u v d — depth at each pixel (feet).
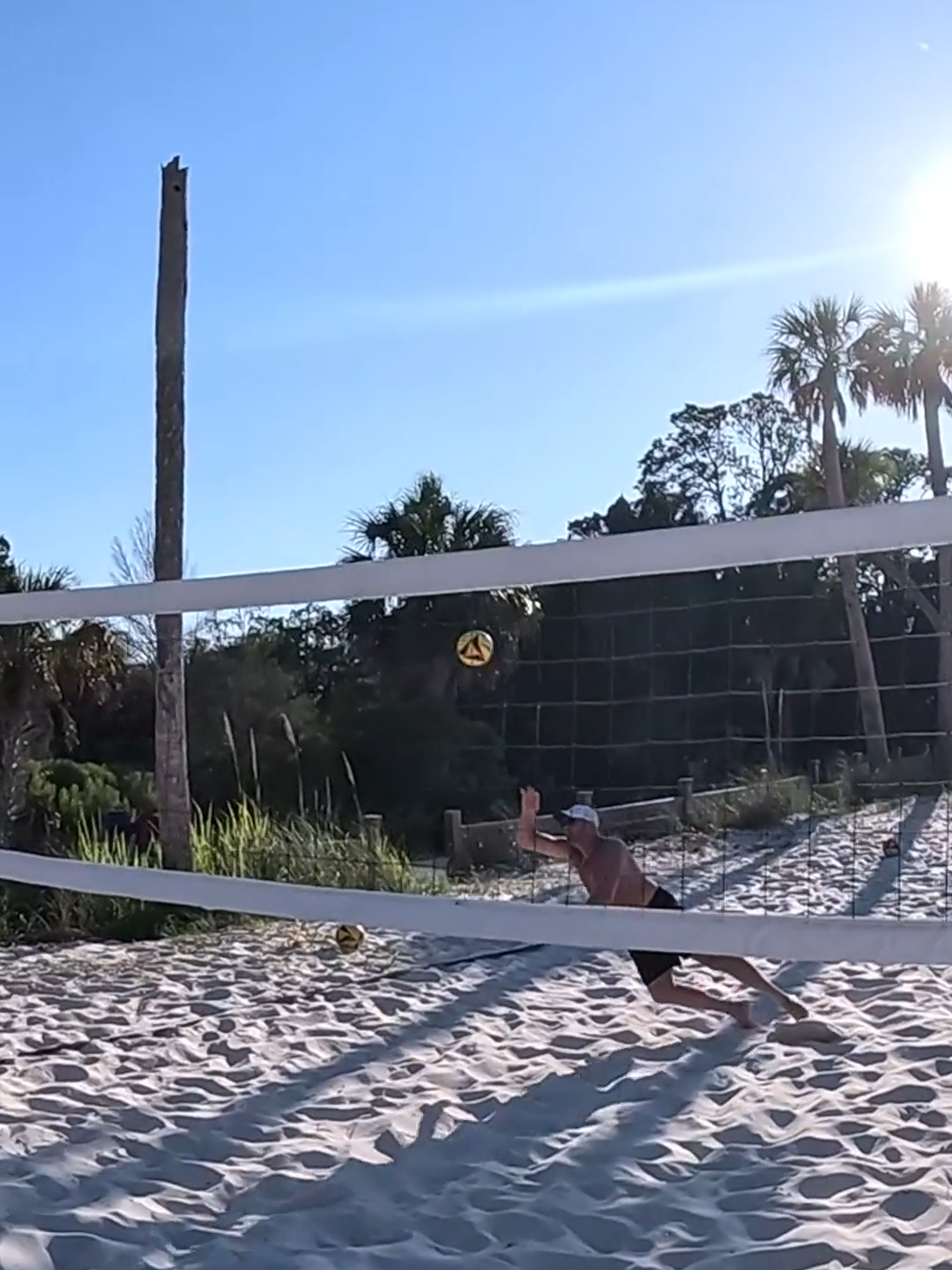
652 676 62.95
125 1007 23.11
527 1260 11.23
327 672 58.75
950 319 92.17
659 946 10.55
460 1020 21.29
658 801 52.80
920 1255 10.91
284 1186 13.21
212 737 54.85
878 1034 18.98
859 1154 13.71
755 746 67.26
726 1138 14.55
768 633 81.05
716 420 129.29
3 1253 11.18
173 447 37.24
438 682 56.34
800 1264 10.95
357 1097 16.61
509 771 57.57
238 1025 21.29
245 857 36.40
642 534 10.04
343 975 25.73
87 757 51.31
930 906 34.55
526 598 55.88
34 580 45.21
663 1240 11.71
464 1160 14.11
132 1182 13.37
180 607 12.66
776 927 10.02
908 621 86.79
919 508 8.95
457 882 38.42
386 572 11.39
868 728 70.13
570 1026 20.67
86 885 14.35
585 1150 14.21
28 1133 14.97
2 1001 23.89
